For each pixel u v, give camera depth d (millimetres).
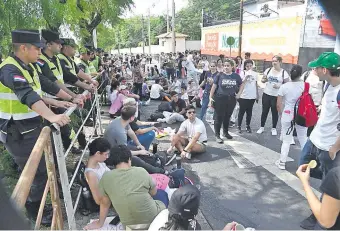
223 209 3709
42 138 2070
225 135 6500
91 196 3447
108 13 8375
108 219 3281
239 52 19859
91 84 5070
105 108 9398
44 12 3785
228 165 5062
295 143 6105
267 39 16938
